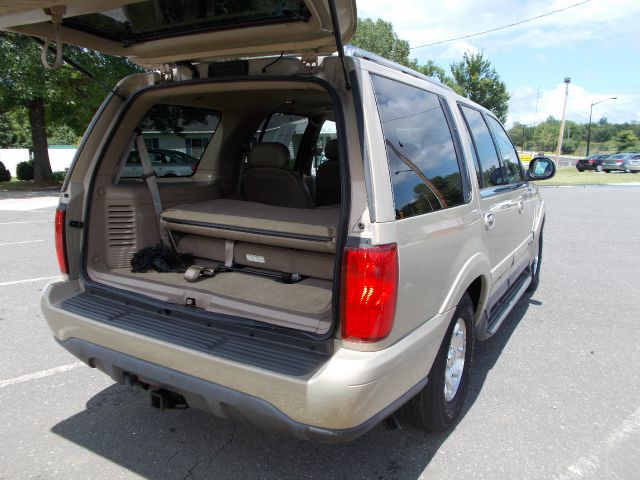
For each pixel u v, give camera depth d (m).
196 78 2.92
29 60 16.58
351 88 2.35
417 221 2.50
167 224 3.50
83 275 3.13
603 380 3.97
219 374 2.32
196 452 3.01
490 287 3.57
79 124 22.64
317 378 2.13
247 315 2.60
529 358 4.37
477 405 3.58
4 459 2.91
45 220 11.89
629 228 11.45
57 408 3.47
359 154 2.26
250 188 4.02
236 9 2.43
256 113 4.39
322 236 2.79
